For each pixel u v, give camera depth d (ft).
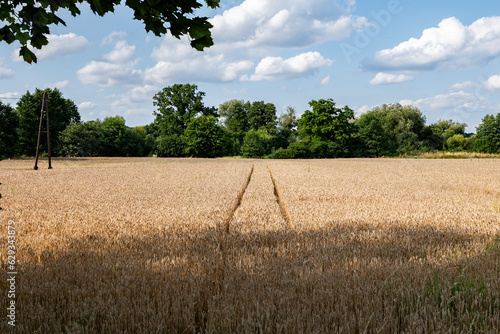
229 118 320.70
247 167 110.32
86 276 13.76
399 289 11.71
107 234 22.20
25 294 12.18
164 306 10.78
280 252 17.16
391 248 17.93
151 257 16.61
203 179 67.56
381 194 43.93
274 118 304.30
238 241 19.71
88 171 95.55
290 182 59.11
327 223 25.08
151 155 263.49
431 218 27.27
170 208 33.09
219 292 12.19
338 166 116.47
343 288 12.18
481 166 116.37
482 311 10.50
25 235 22.44
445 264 14.87
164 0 7.72
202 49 8.68
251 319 9.78
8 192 48.39
